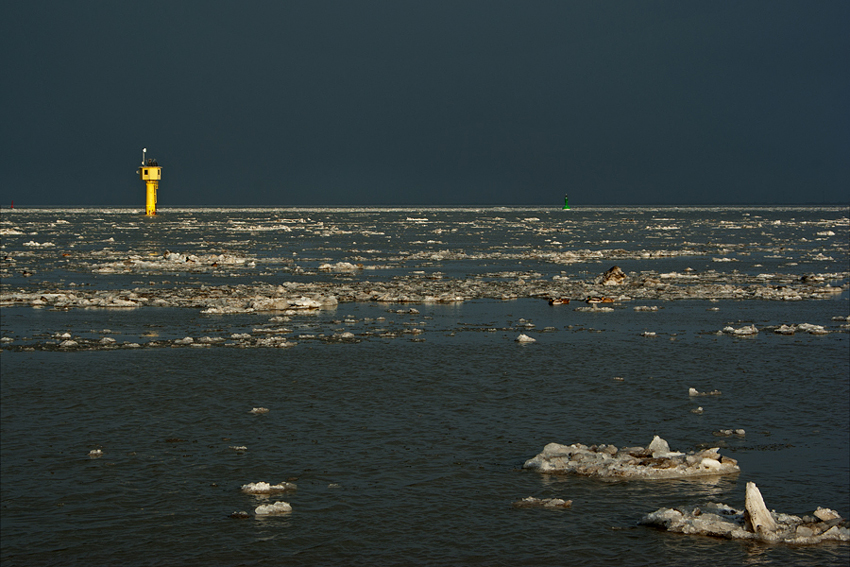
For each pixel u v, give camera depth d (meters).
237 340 38.38
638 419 27.09
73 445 24.05
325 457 23.34
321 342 38.22
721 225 173.88
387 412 27.44
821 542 18.55
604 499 20.83
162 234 127.44
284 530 19.06
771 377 32.59
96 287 57.03
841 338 40.56
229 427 25.75
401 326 42.84
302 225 166.50
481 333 41.09
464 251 96.62
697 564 17.56
